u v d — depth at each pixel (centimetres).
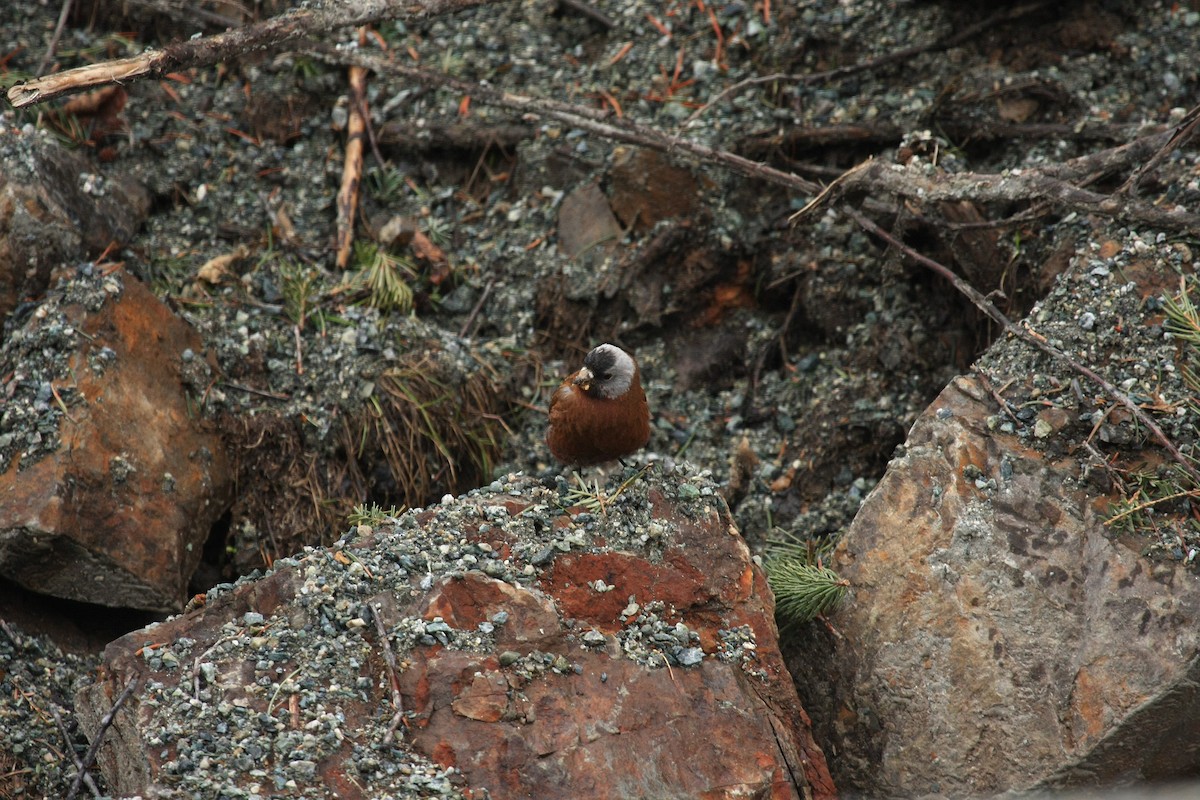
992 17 1313
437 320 1306
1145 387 941
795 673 938
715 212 1297
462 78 1416
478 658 781
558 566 860
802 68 1370
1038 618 862
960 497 916
